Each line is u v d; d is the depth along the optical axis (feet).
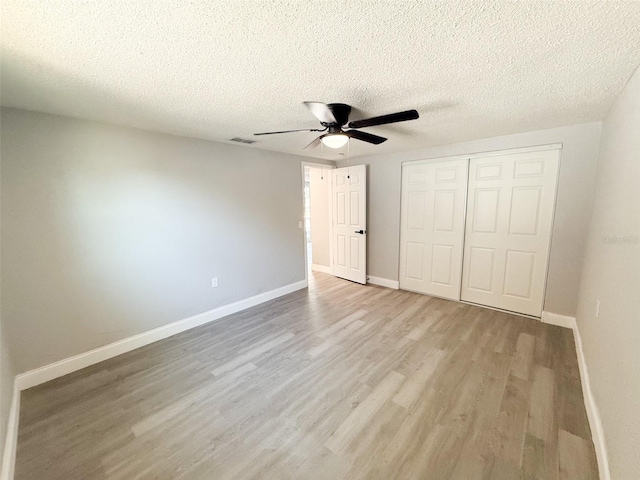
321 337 9.41
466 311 11.25
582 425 5.52
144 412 6.17
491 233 11.14
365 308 11.89
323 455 5.03
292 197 13.88
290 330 10.01
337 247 16.53
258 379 7.26
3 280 6.65
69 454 5.15
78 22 3.60
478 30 3.92
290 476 4.66
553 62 4.82
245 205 11.84
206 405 6.35
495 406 6.07
